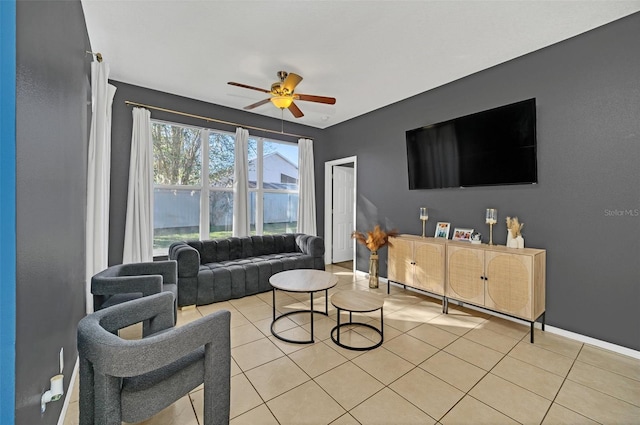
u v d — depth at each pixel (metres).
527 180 2.71
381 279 4.30
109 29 2.36
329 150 5.42
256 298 3.50
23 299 0.99
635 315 2.17
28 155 1.04
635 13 2.14
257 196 4.74
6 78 0.80
